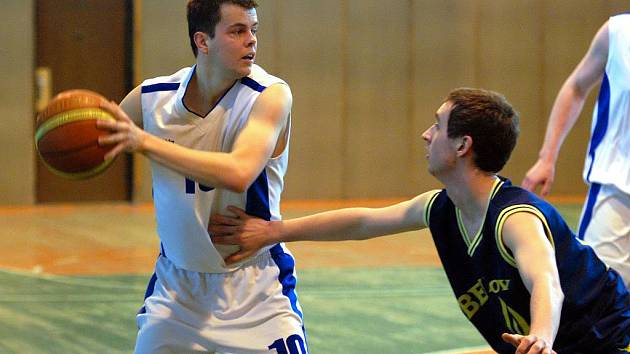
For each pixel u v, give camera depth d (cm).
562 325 515
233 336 577
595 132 778
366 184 2409
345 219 563
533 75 2467
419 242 1781
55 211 2117
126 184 2262
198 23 543
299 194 2366
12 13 2134
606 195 759
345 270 1460
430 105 2428
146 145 493
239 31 539
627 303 529
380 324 1089
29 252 1565
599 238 756
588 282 514
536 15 2458
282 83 566
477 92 504
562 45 2475
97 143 494
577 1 2470
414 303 1215
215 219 574
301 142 2356
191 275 590
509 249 487
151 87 577
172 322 583
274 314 582
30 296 1220
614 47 763
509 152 502
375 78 2394
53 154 498
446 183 511
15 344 968
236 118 557
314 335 1030
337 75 2369
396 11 2395
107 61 2208
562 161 2508
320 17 2345
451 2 2422
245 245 571
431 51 2420
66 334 1016
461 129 494
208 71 553
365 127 2397
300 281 1361
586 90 809
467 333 1047
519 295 499
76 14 2181
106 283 1312
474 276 516
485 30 2438
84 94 506
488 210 496
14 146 2161
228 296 583
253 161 521
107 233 1783
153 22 2205
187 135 564
